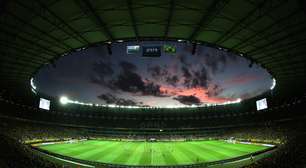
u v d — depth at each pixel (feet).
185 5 62.54
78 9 64.28
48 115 238.89
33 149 124.16
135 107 299.38
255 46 88.94
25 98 193.77
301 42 81.46
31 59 104.99
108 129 279.69
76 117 272.31
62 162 97.66
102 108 290.76
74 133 242.99
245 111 264.11
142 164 101.45
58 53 100.07
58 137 204.33
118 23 74.43
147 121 296.51
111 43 90.12
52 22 71.77
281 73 121.60
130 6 63.16
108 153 134.62
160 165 95.50
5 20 68.33
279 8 60.75
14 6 61.16
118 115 295.69
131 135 268.21
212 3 60.59
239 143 200.75
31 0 58.70
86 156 122.01
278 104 212.64
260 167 64.28
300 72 118.83
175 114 300.40
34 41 85.61
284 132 186.80
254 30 75.31
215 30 78.13
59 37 83.82
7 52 94.22
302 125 183.93
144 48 77.51
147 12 66.95
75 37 84.58
